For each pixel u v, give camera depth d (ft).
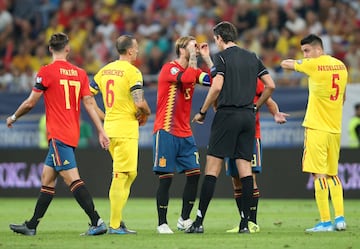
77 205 185.78
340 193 119.55
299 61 119.03
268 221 138.82
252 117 110.32
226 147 109.40
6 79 232.73
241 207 114.01
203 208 111.65
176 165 118.73
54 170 111.86
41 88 110.42
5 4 291.79
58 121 110.42
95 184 209.87
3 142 220.43
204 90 206.08
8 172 215.31
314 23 264.72
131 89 112.88
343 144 204.95
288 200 198.18
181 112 116.16
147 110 113.70
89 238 106.83
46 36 280.72
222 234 110.83
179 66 115.34
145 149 206.39
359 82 219.82
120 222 114.73
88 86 113.50
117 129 113.50
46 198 112.37
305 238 105.40
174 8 281.74
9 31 285.02
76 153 211.00
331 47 258.16
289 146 206.28
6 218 150.20
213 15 276.21
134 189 206.90
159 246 96.73
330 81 117.70
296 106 205.77
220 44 111.86
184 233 113.09
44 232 119.75
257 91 119.44
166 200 115.96
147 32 276.41
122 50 115.24
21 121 219.41
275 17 267.59
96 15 285.02
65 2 287.07
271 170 201.67
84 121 215.51
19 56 274.98
